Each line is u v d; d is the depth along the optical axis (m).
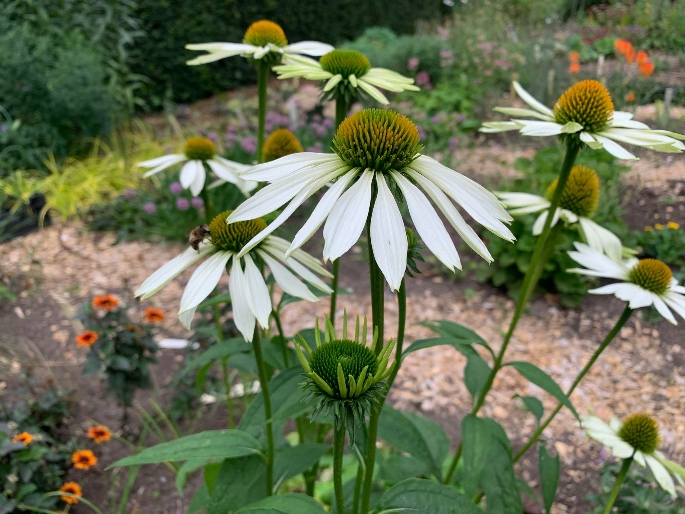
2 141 6.49
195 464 1.94
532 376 1.88
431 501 1.60
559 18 11.36
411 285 5.04
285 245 1.64
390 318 4.57
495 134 7.83
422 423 2.64
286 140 2.71
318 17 10.95
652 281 1.99
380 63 9.10
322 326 4.39
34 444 3.02
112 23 7.48
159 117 9.20
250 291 1.54
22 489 2.78
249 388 3.60
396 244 1.19
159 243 5.81
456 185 1.30
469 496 1.77
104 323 3.38
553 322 4.55
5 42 6.87
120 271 5.30
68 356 4.19
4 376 3.94
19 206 6.00
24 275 5.22
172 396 3.77
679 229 5.09
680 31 9.87
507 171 6.55
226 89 10.21
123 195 6.32
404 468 2.36
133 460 1.58
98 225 5.98
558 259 4.64
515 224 4.80
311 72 2.13
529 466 3.31
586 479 3.21
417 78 8.51
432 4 13.59
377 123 1.31
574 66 7.76
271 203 1.29
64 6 7.28
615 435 2.24
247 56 2.47
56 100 6.83
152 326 3.56
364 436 1.78
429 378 3.96
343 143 1.34
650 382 3.91
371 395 1.24
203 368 2.55
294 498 1.55
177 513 3.00
